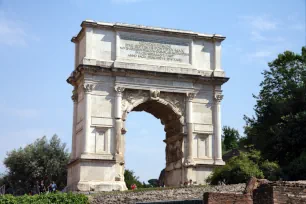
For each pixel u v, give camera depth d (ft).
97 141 226.99
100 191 215.51
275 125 216.33
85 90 229.04
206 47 252.01
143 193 179.73
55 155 338.95
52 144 343.87
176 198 167.84
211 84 248.32
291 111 218.79
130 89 235.20
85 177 221.05
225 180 195.00
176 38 246.68
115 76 233.35
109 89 232.73
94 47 233.96
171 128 253.24
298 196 73.46
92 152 224.94
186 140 240.12
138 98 236.43
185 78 241.76
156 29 241.76
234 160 205.05
